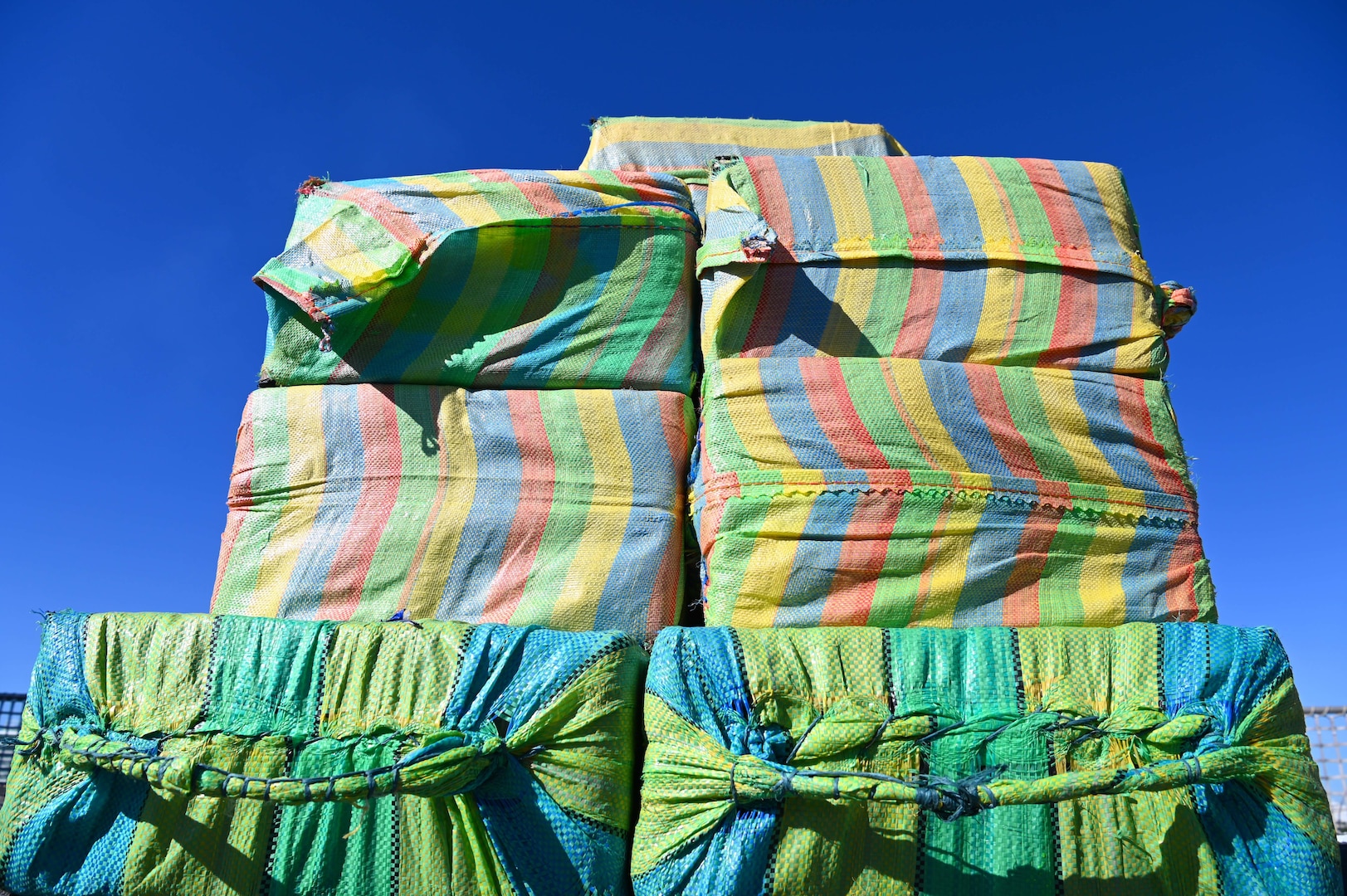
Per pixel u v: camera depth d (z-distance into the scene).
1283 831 1.63
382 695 1.74
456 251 2.13
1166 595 1.95
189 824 1.68
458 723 1.70
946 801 1.54
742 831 1.60
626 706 1.75
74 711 1.79
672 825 1.64
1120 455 2.02
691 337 2.20
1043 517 1.95
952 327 2.07
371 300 2.02
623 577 1.98
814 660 1.74
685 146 2.75
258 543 2.05
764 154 2.76
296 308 2.12
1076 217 2.17
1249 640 1.74
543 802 1.65
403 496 2.04
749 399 2.00
